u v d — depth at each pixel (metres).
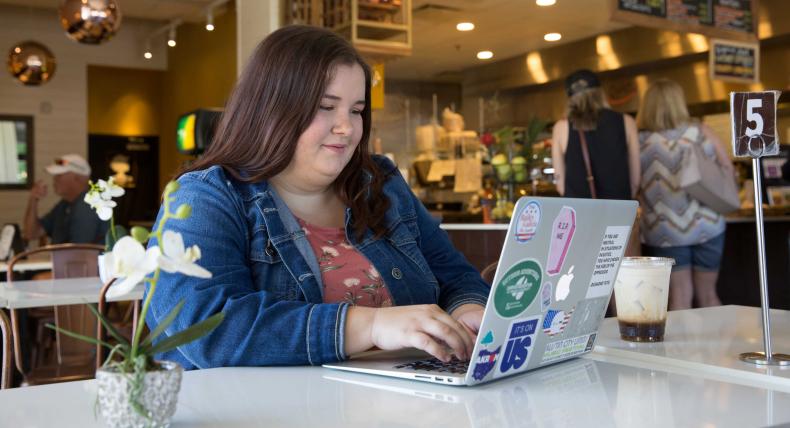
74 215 5.65
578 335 1.29
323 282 1.47
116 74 12.58
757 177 1.26
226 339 1.22
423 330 1.20
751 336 1.49
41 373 3.06
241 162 1.46
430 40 9.03
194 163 1.51
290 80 1.43
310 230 1.52
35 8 10.87
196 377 1.15
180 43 11.26
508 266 1.06
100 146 12.54
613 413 0.94
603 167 4.51
